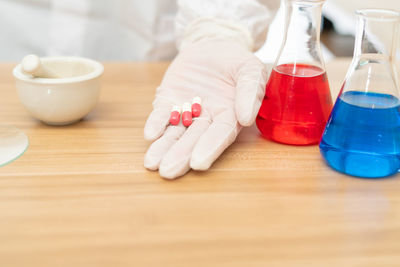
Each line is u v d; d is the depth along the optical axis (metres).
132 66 0.87
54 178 0.57
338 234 0.51
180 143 0.60
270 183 0.57
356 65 0.58
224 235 0.50
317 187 0.57
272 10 0.86
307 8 0.60
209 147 0.58
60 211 0.53
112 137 0.65
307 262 0.48
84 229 0.51
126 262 0.47
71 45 0.98
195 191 0.56
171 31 0.98
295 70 0.61
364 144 0.56
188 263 0.47
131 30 0.98
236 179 0.58
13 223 0.51
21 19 0.96
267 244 0.49
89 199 0.54
